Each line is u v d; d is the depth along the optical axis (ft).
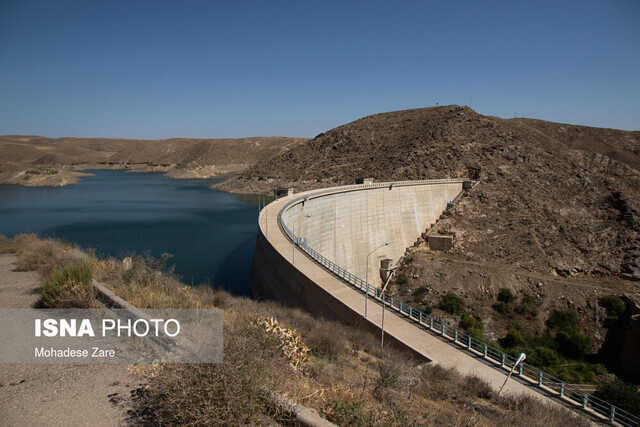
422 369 60.90
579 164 342.64
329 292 102.27
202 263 192.24
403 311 97.76
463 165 351.05
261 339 29.35
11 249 69.36
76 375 26.43
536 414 47.09
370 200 244.42
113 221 287.48
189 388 19.72
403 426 25.75
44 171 583.99
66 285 38.47
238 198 434.30
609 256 238.07
